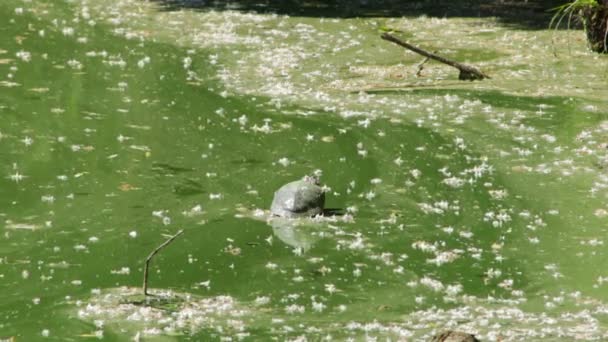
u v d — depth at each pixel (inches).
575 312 644.1
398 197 858.1
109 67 1220.5
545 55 1348.4
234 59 1286.9
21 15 1450.5
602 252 748.0
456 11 1652.3
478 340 569.0
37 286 667.4
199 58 1283.2
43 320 614.2
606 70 1274.6
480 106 1112.8
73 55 1266.0
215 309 637.9
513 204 844.0
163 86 1155.3
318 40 1406.3
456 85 1201.4
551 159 951.6
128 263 711.1
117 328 602.9
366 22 1537.9
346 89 1173.1
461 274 709.9
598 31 1349.7
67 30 1378.0
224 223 790.5
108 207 812.0
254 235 770.2
